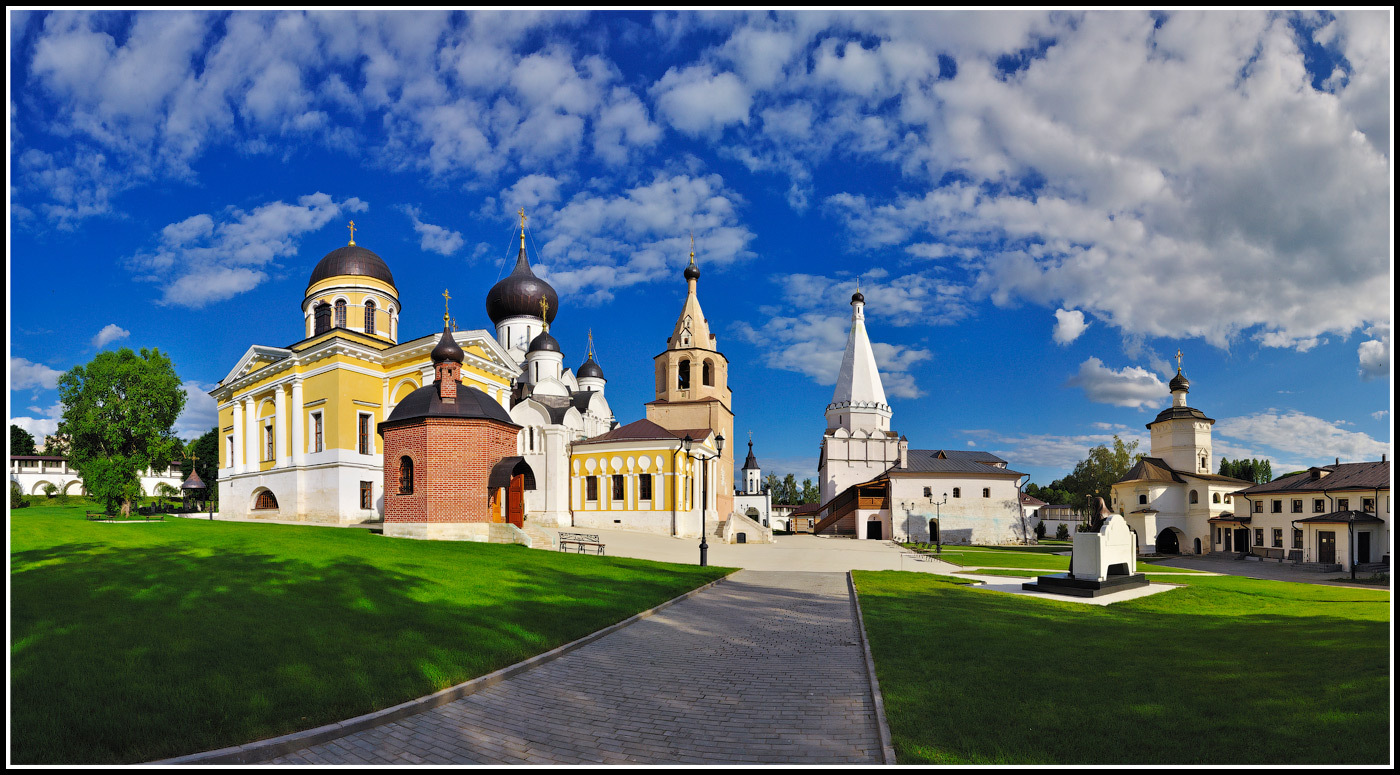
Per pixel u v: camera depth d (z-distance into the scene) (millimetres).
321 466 40312
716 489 54750
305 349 41750
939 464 70500
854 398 80625
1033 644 12602
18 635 10117
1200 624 14883
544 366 56969
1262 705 8258
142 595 13531
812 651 12688
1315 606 17812
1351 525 38844
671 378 57844
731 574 25828
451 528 29422
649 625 15078
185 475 82125
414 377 41312
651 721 8648
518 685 10039
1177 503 61188
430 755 7352
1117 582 21516
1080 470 91062
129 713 7582
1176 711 8234
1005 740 7469
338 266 48906
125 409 51719
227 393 50406
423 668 10000
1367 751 6770
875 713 8727
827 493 78062
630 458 48281
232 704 8078
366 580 17125
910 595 20047
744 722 8648
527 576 20375
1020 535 66562
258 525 31391
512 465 30953
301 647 10672
